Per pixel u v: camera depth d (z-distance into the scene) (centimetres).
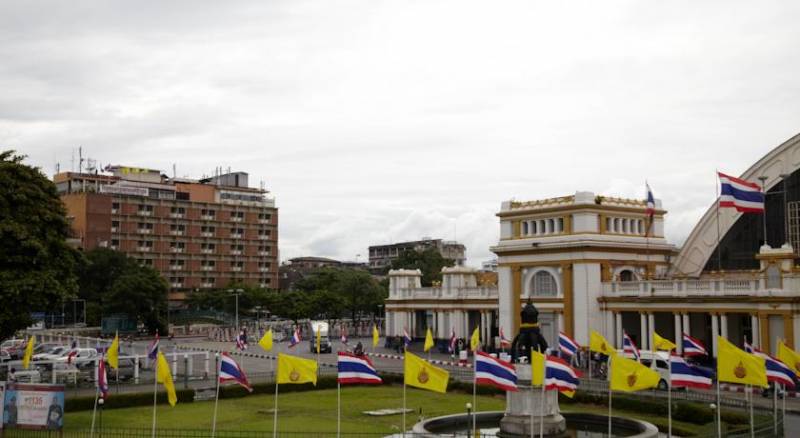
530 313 4991
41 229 6881
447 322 11988
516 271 10362
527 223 10400
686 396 6644
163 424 5728
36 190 6919
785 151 9181
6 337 6844
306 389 7738
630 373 4278
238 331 14550
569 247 9681
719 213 9762
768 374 4869
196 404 6788
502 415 5425
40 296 6650
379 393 7506
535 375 4444
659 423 5634
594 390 6888
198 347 12638
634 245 9962
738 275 9338
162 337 15888
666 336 9644
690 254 10156
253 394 7375
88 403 6438
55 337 13112
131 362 8425
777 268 7800
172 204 19712
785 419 5659
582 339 9538
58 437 5022
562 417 4909
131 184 19775
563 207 9850
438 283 13138
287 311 17038
